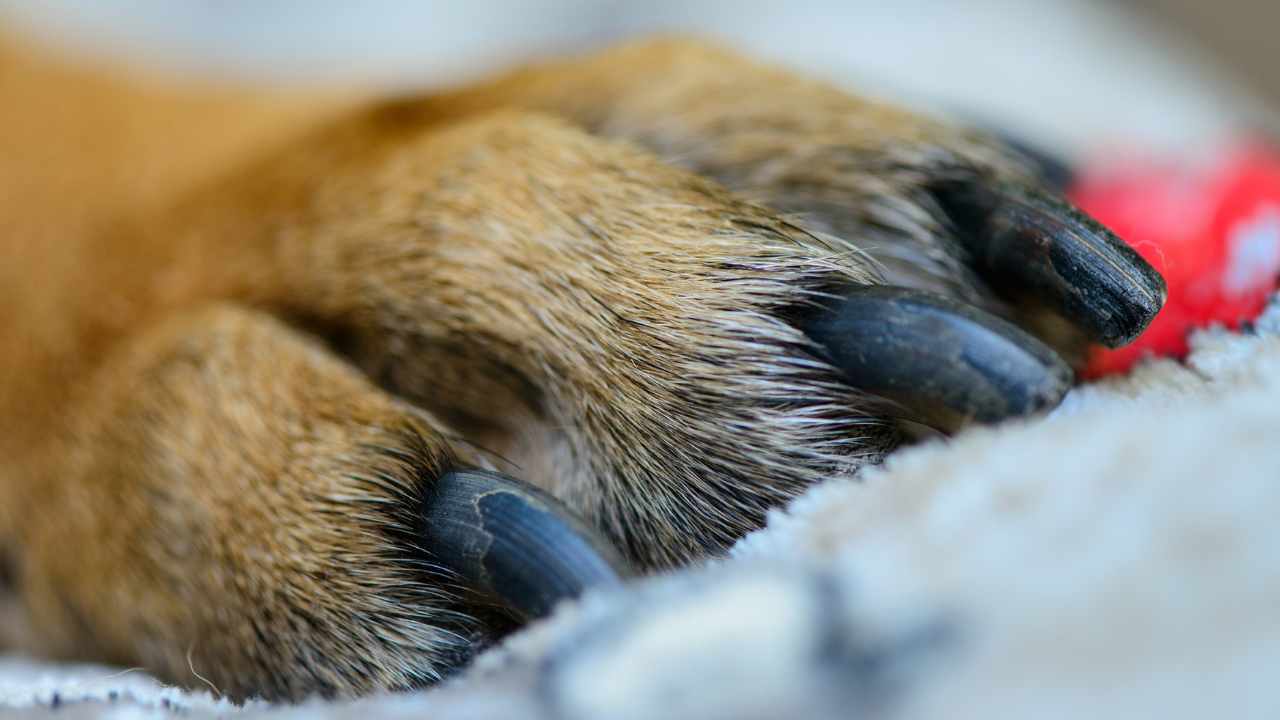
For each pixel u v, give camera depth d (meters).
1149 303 0.16
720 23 0.34
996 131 0.22
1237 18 0.35
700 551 0.17
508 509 0.16
